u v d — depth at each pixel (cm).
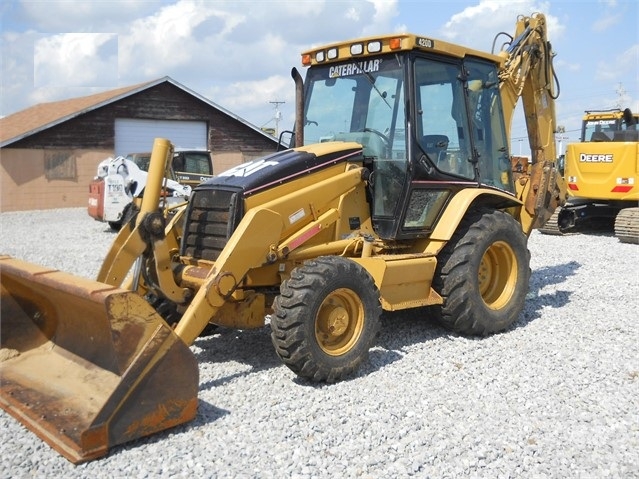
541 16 751
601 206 1419
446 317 609
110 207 1484
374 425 424
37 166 2281
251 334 630
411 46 571
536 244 1249
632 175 1288
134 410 387
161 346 398
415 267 574
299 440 402
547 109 777
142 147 2470
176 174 1535
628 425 431
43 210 2273
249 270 516
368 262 534
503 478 361
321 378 487
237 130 2666
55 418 399
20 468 365
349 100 627
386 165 591
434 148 604
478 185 646
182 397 409
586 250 1166
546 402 466
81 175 2359
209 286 466
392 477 360
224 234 514
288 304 475
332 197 558
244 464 371
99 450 373
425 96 598
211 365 540
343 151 578
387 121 595
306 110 663
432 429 420
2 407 428
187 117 2539
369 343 515
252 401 461
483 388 491
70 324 476
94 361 450
